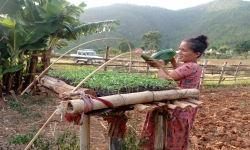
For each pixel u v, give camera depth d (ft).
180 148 9.57
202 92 36.68
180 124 9.32
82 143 9.26
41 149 10.37
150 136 10.12
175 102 8.05
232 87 42.78
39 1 25.43
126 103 6.86
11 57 24.32
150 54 10.16
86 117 9.09
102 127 17.19
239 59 131.03
